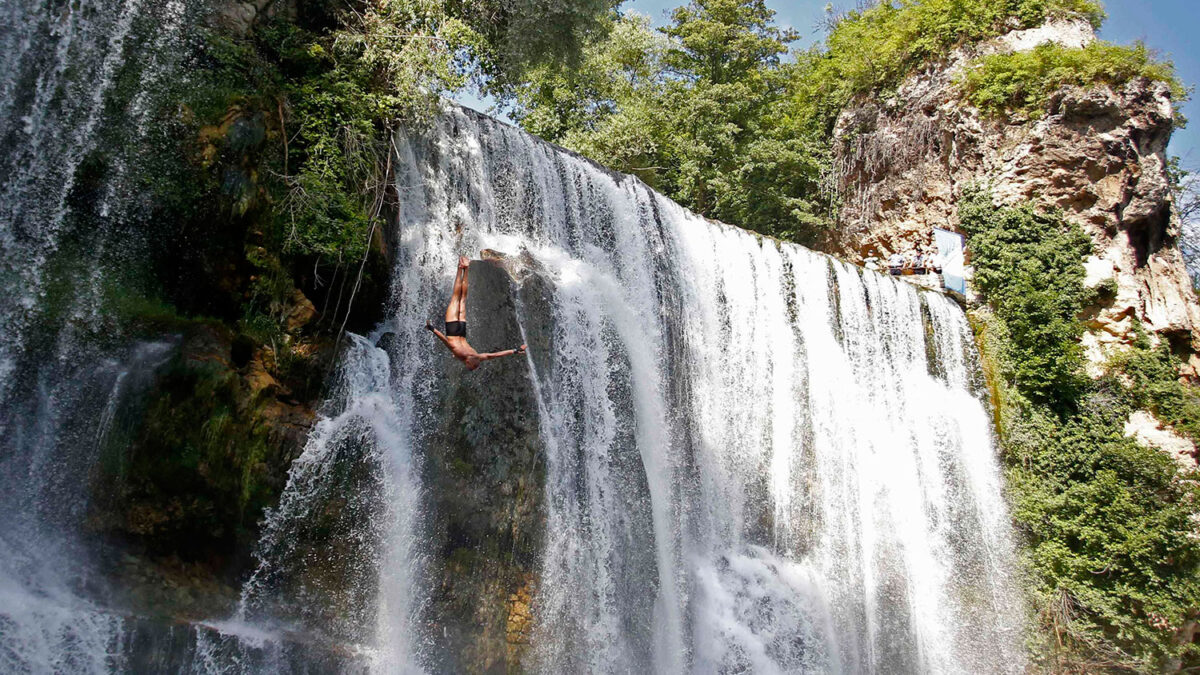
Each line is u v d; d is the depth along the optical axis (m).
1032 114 26.09
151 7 11.39
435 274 14.14
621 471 14.68
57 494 9.74
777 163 32.12
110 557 9.96
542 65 21.11
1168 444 23.89
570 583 13.27
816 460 19.44
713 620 15.42
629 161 32.84
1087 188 25.36
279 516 11.08
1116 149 25.45
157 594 10.14
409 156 14.50
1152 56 26.05
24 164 10.06
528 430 13.37
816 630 17.19
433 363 13.45
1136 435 23.52
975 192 26.47
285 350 11.72
